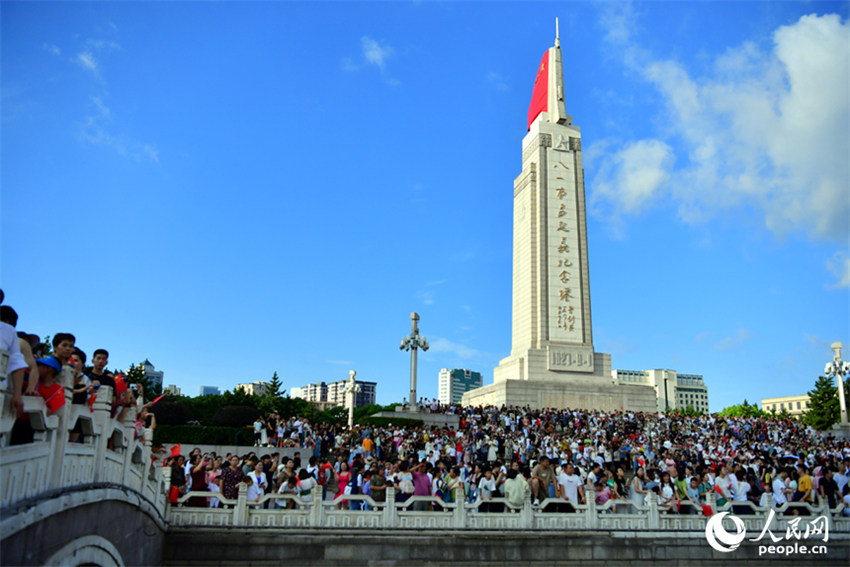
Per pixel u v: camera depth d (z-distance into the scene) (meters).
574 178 73.31
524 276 71.94
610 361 69.12
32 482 9.69
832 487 23.45
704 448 40.69
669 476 23.23
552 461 34.44
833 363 61.94
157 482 17.11
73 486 11.16
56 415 10.38
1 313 9.33
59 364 10.40
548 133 74.12
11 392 8.88
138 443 15.31
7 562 8.52
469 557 19.12
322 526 18.70
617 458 36.78
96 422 12.41
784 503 22.52
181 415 36.88
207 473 21.20
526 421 48.31
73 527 10.90
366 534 18.77
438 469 23.12
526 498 20.19
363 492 20.97
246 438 35.66
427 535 19.05
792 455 39.28
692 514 22.03
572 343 68.31
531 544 19.64
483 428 43.81
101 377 13.56
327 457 35.78
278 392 92.31
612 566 20.02
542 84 78.50
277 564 18.17
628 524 20.72
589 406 65.81
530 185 73.06
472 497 23.00
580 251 71.19
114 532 13.20
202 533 18.11
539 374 66.56
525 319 70.50
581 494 21.81
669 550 20.62
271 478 23.28
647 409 66.88
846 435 57.75
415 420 48.44
